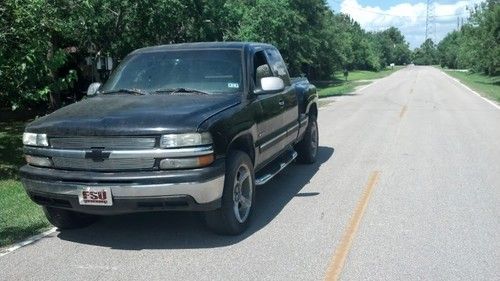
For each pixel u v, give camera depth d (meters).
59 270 4.82
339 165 9.24
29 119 19.12
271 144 6.87
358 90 36.78
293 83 8.76
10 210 6.73
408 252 5.05
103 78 21.36
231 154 5.54
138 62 6.71
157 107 5.45
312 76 55.59
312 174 8.55
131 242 5.52
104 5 15.10
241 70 6.34
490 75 58.94
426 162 9.37
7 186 8.21
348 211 6.43
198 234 5.71
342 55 54.19
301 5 33.28
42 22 8.60
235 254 5.11
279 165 7.29
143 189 4.91
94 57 18.28
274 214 6.38
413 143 11.55
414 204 6.68
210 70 6.39
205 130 5.04
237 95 6.07
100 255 5.18
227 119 5.43
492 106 21.42
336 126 14.98
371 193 7.26
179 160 4.96
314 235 5.59
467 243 5.26
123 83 6.51
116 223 6.15
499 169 8.72
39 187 5.27
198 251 5.21
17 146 12.41
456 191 7.30
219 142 5.19
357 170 8.79
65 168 5.20
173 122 5.00
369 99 26.83
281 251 5.16
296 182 8.01
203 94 6.07
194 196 4.97
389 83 48.66
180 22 17.19
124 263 4.96
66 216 5.77
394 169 8.82
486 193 7.18
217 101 5.73
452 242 5.30
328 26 45.06
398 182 7.88
